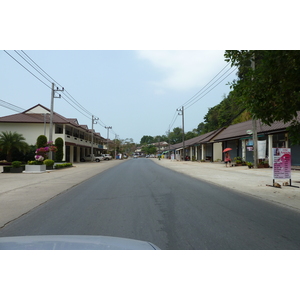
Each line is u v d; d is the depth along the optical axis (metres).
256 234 4.68
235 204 7.39
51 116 25.44
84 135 51.59
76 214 6.34
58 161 34.34
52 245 2.35
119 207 7.03
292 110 6.80
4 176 17.11
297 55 6.19
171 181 13.14
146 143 160.00
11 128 37.09
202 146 38.41
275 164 10.82
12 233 4.92
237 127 31.64
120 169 23.27
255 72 7.07
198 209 6.73
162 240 4.34
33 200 8.39
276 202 7.66
